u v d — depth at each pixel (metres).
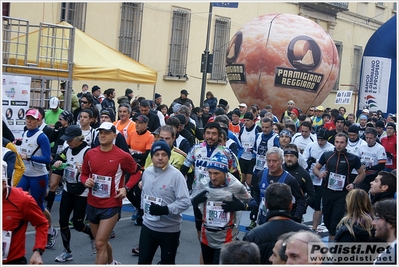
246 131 10.74
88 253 6.94
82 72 11.59
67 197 6.50
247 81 19.05
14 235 4.13
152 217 5.30
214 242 5.27
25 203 4.11
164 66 20.41
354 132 9.38
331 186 7.52
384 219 3.92
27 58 11.56
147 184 5.36
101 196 5.66
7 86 9.04
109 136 5.69
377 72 20.22
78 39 12.52
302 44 18.50
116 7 18.28
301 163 7.71
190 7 21.06
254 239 4.14
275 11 24.59
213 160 5.25
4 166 4.07
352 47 29.30
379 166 9.16
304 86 18.75
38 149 6.81
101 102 14.09
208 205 5.25
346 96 19.50
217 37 22.53
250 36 18.91
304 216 10.23
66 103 11.44
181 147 7.96
